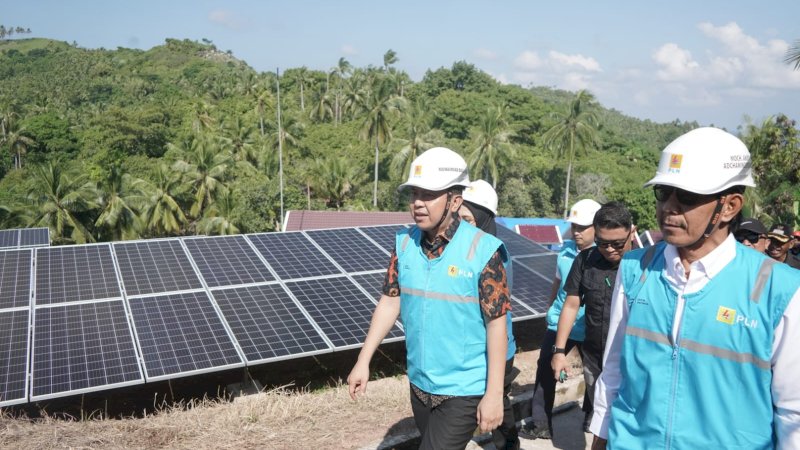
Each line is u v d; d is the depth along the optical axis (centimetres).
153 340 829
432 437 294
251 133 6303
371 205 4622
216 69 12088
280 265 1078
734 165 187
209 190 3978
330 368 991
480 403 276
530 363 890
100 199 3434
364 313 943
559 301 481
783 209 2886
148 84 10906
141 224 3531
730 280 191
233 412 520
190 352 812
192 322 877
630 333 216
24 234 1591
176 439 466
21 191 4709
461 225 281
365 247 1191
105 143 6144
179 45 15675
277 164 5331
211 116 7244
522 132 7556
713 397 193
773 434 189
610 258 397
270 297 966
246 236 1191
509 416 378
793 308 178
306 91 8956
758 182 2983
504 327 278
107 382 741
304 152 6025
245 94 8544
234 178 4778
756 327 184
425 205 271
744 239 424
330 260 1116
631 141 7844
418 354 290
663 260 211
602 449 238
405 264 290
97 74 13200
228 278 1012
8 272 956
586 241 480
